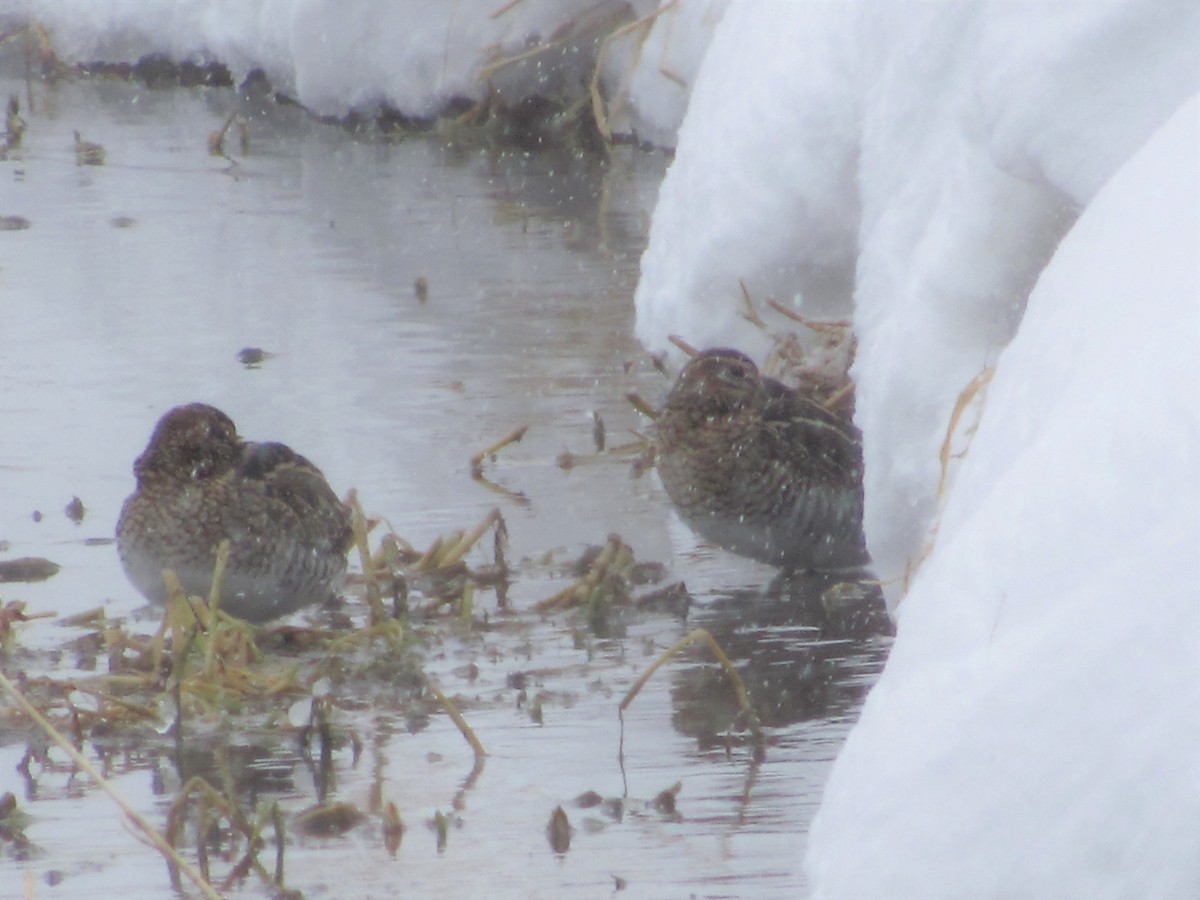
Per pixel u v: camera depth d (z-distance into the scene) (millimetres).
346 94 30062
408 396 15641
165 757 9344
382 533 12609
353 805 8539
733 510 11914
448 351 17000
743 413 11945
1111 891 4652
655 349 15016
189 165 26875
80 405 15430
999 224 8805
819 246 12969
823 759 9094
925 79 9711
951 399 8789
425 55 29188
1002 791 4973
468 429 14797
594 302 18781
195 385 15961
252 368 16484
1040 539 5375
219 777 9055
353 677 10391
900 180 9797
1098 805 4742
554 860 7957
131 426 14844
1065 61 7727
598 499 13453
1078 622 5051
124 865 8023
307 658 10836
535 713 9812
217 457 10961
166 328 17844
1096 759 4805
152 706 9898
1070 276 6422
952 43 9602
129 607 11438
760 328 13688
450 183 25516
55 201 24172
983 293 8836
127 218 23109
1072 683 4953
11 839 8312
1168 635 4828
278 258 20953
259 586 10992
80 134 29078
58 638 10914
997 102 8055
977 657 5324
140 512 10938
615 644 10906
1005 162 8102
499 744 9383
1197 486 5047
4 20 37219
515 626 11195
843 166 12484
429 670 10492
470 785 8867
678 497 12109
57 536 12586
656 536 12875
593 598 11469
